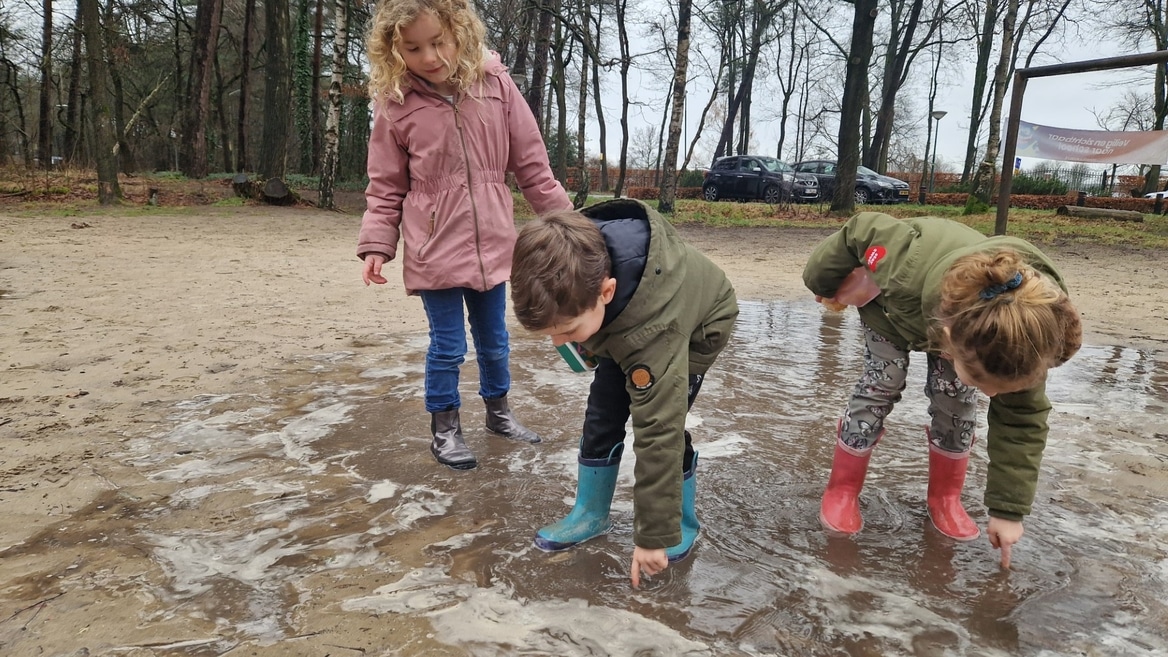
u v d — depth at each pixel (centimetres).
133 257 789
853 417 228
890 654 166
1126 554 213
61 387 346
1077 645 171
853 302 231
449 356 272
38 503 230
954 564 207
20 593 182
